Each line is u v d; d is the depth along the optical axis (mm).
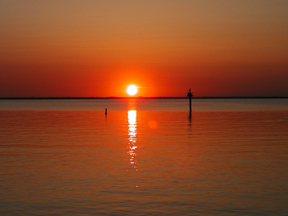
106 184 17781
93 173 20125
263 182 18062
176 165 22250
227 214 13602
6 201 15195
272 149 28500
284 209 14109
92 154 26453
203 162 23172
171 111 106688
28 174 19922
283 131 42750
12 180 18594
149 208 14266
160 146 30469
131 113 94875
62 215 13570
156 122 59656
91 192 16406
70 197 15680
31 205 14672
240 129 45656
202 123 56562
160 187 17219
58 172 20391
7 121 63469
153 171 20594
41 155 26078
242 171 20500
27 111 111750
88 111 110875
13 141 34250
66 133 41812
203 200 15227
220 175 19562
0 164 22703
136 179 18750
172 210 14039
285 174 19719
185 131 43438
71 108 144500
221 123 56281
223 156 25344
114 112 102188
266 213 13695
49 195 15992
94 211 13961
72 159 24422
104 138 36531
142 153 26828
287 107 138750
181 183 17938
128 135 39281
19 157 25250
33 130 45688
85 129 47000
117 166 22016
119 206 14516
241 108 129875
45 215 13586
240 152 27078
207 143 32188
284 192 16328
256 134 39438
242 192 16344
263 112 95250
